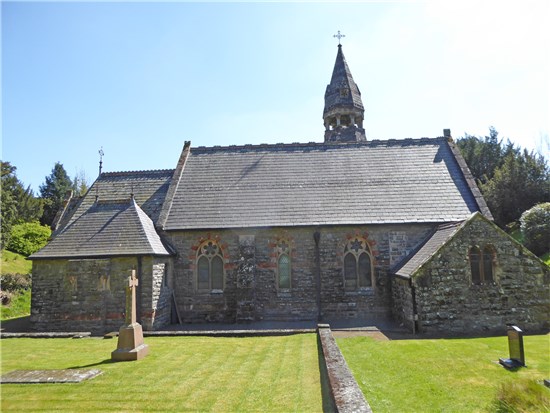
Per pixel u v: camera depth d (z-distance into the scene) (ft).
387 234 63.52
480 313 51.01
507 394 25.07
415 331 50.65
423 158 75.41
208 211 67.82
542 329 51.06
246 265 62.49
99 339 49.14
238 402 26.23
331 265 63.41
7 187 130.72
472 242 52.16
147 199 74.23
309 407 24.94
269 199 69.15
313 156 78.23
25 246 121.49
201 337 48.93
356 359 37.63
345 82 97.19
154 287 57.31
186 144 82.43
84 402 26.58
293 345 42.86
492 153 151.64
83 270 57.52
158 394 27.94
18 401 26.81
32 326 57.67
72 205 84.48
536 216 90.58
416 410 25.55
